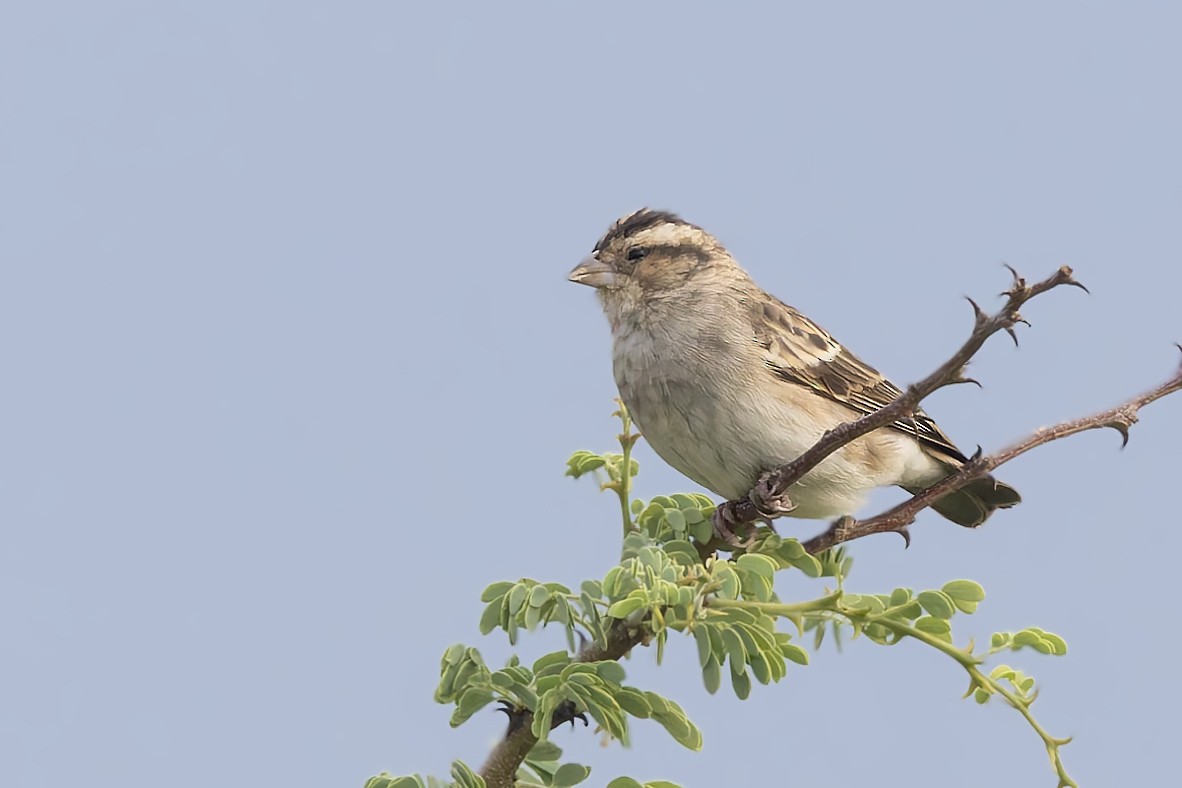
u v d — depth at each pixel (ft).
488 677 29.12
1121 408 32.91
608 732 28.27
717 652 29.25
